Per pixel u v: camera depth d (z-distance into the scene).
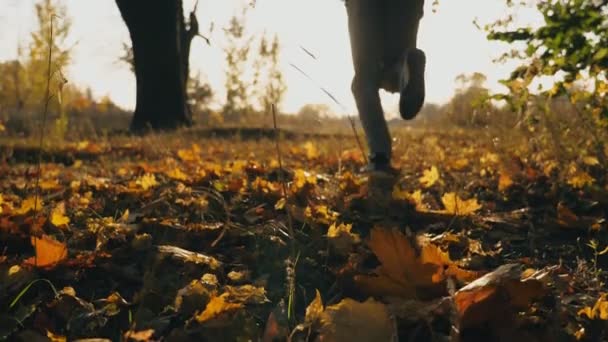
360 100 3.79
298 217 2.83
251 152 7.26
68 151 7.70
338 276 2.04
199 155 7.20
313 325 1.61
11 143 7.51
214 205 3.23
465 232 2.80
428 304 1.62
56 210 2.93
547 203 3.49
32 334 1.63
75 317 1.78
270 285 2.13
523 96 4.25
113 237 2.54
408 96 3.43
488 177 4.48
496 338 1.54
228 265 2.29
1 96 17.80
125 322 1.80
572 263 2.40
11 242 2.48
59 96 2.46
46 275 2.12
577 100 4.20
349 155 6.08
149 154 7.77
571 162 4.25
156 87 15.02
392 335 1.44
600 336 1.62
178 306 1.82
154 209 3.08
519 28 4.11
